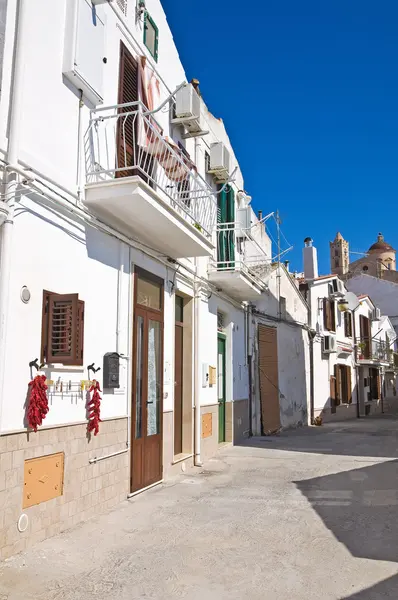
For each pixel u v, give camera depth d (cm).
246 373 1473
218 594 411
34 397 509
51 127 592
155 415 839
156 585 427
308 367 2102
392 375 3706
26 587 418
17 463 492
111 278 707
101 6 690
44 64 584
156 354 855
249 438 1456
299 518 620
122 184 640
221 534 559
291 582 434
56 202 578
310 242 2275
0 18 516
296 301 2009
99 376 658
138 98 809
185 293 1005
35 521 515
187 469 958
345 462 1029
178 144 1010
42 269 552
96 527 579
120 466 700
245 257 1303
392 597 406
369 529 576
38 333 538
